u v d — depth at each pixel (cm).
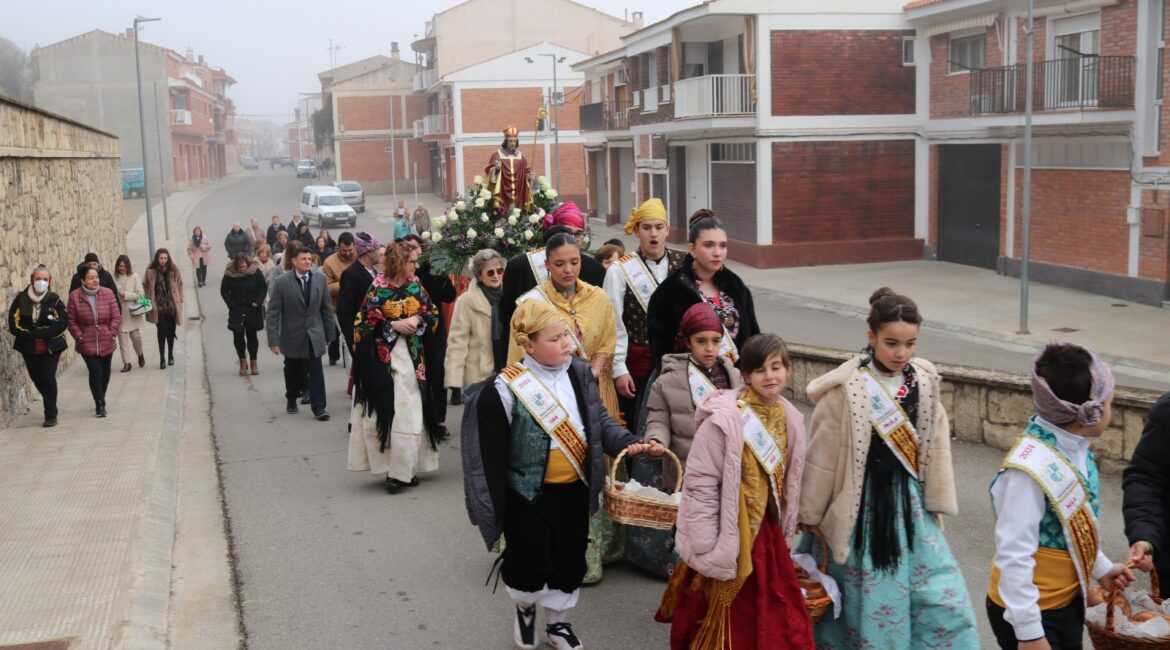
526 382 536
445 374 961
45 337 1152
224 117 10588
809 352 1154
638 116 3631
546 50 5606
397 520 821
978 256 2727
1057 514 389
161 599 667
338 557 742
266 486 934
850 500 464
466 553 743
